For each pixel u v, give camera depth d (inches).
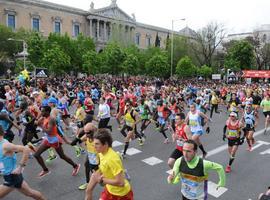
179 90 935.7
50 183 281.9
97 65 1889.8
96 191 263.3
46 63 1659.7
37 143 382.6
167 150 412.8
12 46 1957.4
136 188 275.1
